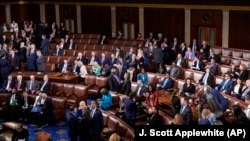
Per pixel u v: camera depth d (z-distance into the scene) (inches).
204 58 803.4
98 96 708.0
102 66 801.6
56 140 559.8
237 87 611.5
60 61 844.6
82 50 887.1
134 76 753.6
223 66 721.0
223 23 933.8
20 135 506.0
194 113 534.9
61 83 692.7
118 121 518.3
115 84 685.9
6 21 1298.0
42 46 913.5
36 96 636.1
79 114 541.0
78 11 1221.7
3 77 786.8
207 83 657.0
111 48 922.1
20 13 1322.6
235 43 924.0
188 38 1007.6
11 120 630.5
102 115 511.8
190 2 982.4
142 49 888.9
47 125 614.2
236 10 905.5
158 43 947.3
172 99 569.9
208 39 975.6
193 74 700.0
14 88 688.4
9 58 820.6
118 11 1136.2
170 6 1023.0
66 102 628.1
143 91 632.4
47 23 1238.3
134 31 1117.1
